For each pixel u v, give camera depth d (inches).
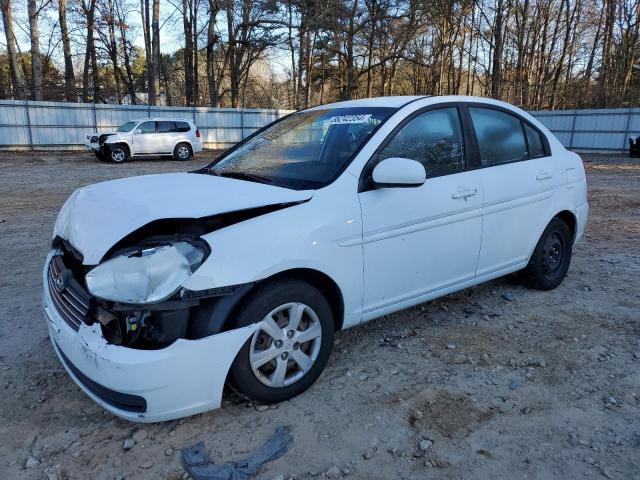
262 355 109.0
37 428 108.3
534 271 179.9
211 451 100.7
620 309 170.1
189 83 1503.4
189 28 1469.0
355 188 124.2
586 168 735.1
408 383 124.7
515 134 170.1
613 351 140.9
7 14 1098.7
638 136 933.2
